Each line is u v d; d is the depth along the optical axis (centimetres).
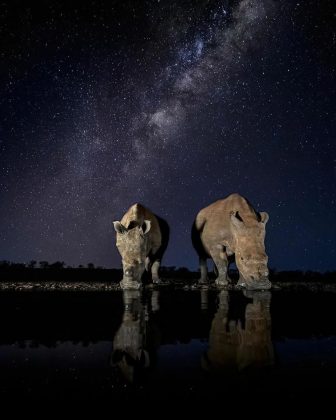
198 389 234
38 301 704
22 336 391
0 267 1852
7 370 276
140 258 995
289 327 439
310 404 210
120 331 417
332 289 1031
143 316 524
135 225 1070
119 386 239
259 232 1007
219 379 254
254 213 1060
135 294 841
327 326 449
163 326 448
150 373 267
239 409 203
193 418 192
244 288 1020
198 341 368
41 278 1390
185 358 307
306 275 1816
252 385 241
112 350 334
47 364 290
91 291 911
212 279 1516
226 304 665
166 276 1709
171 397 221
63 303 674
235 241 1020
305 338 382
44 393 227
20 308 603
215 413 198
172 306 634
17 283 1138
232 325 456
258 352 326
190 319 496
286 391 230
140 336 391
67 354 321
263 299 750
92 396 222
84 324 459
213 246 1178
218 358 307
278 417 193
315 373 267
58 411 201
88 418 192
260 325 454
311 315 538
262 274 960
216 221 1166
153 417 193
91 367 282
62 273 1644
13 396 223
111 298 755
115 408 204
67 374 265
